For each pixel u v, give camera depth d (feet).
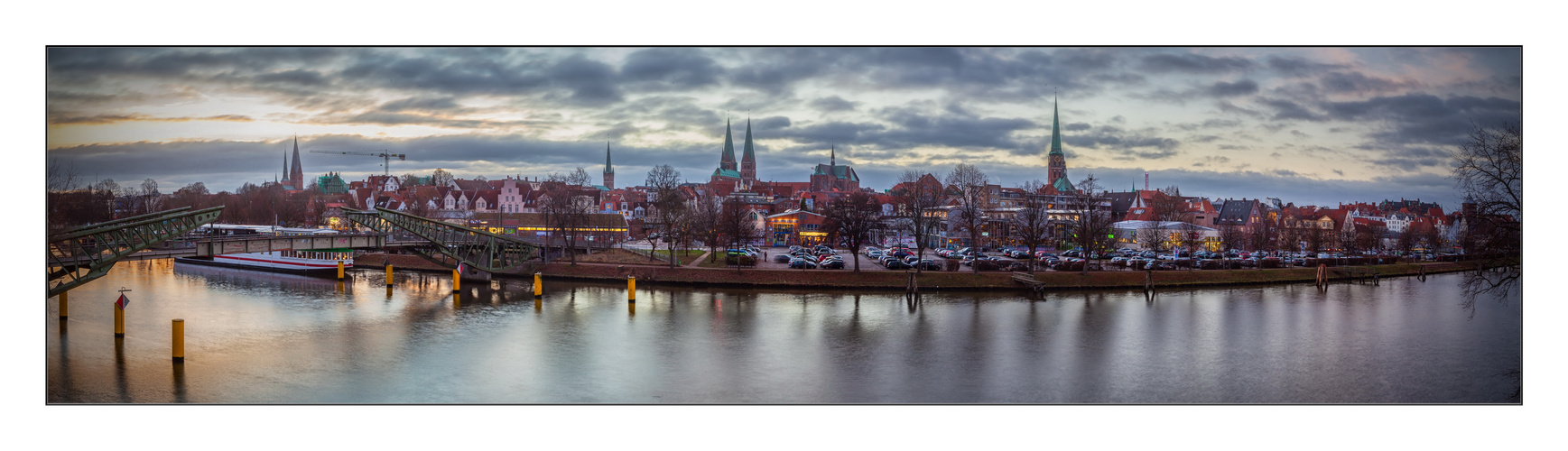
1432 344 271.90
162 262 530.68
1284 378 226.79
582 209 576.61
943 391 210.79
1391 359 249.14
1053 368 234.38
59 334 266.77
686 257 509.35
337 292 387.75
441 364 233.35
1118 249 596.29
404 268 504.43
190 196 623.36
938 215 565.53
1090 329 293.84
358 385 211.82
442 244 424.87
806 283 408.26
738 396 205.77
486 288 412.77
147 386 207.41
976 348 259.19
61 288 251.60
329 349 252.01
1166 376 226.99
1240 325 306.35
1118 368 235.40
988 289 400.67
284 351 248.73
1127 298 384.88
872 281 404.16
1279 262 522.06
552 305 349.82
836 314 325.21
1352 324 309.83
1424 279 482.69
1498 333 291.38
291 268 473.26
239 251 362.94
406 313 324.60
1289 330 295.28
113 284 403.34
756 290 402.11
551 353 249.34
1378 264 534.37
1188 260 495.41
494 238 438.40
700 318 312.50
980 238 622.13
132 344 253.44
